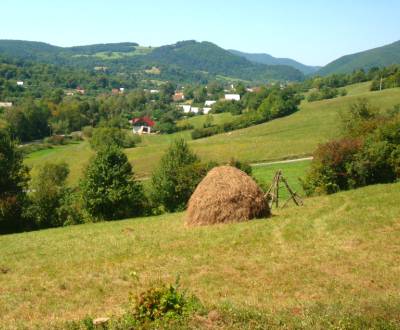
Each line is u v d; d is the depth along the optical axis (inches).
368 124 1660.9
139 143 5049.2
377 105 4313.5
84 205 1617.9
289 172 2518.5
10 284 653.3
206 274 625.3
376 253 662.5
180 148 1781.5
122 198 1574.8
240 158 3088.1
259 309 439.2
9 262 799.7
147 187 1786.4
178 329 381.7
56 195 1658.5
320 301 476.4
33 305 556.7
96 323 417.7
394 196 993.5
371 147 1417.3
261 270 628.7
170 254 745.0
